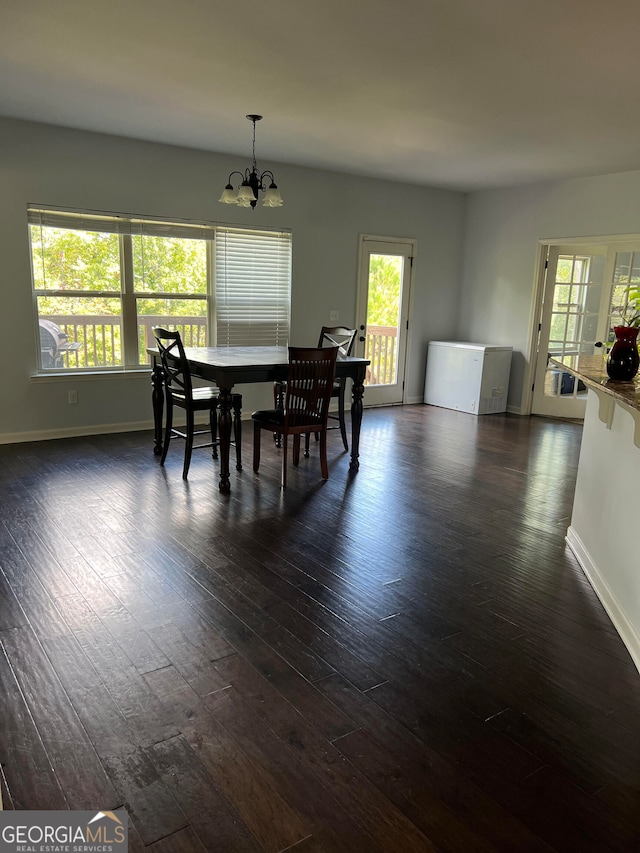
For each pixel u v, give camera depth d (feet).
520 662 7.38
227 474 13.09
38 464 14.82
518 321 23.04
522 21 8.93
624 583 8.07
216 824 4.99
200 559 9.89
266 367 13.20
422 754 5.83
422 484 14.23
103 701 6.42
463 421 21.59
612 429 9.09
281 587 9.04
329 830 4.97
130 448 16.48
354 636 7.80
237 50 10.36
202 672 6.96
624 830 5.06
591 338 21.56
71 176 16.31
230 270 19.54
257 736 5.99
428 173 20.63
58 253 16.75
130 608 8.30
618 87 11.60
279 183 19.83
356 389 14.97
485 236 24.00
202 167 18.33
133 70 11.44
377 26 9.26
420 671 7.13
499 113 13.44
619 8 8.43
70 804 5.13
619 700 6.73
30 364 16.62
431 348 24.58
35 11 9.00
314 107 13.44
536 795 5.39
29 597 8.54
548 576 9.73
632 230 19.39
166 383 14.62
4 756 5.64
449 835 4.96
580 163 18.22
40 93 12.99
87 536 10.66
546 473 15.37
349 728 6.15
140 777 5.44
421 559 10.19
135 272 17.94
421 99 12.66
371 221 22.18
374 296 23.13
